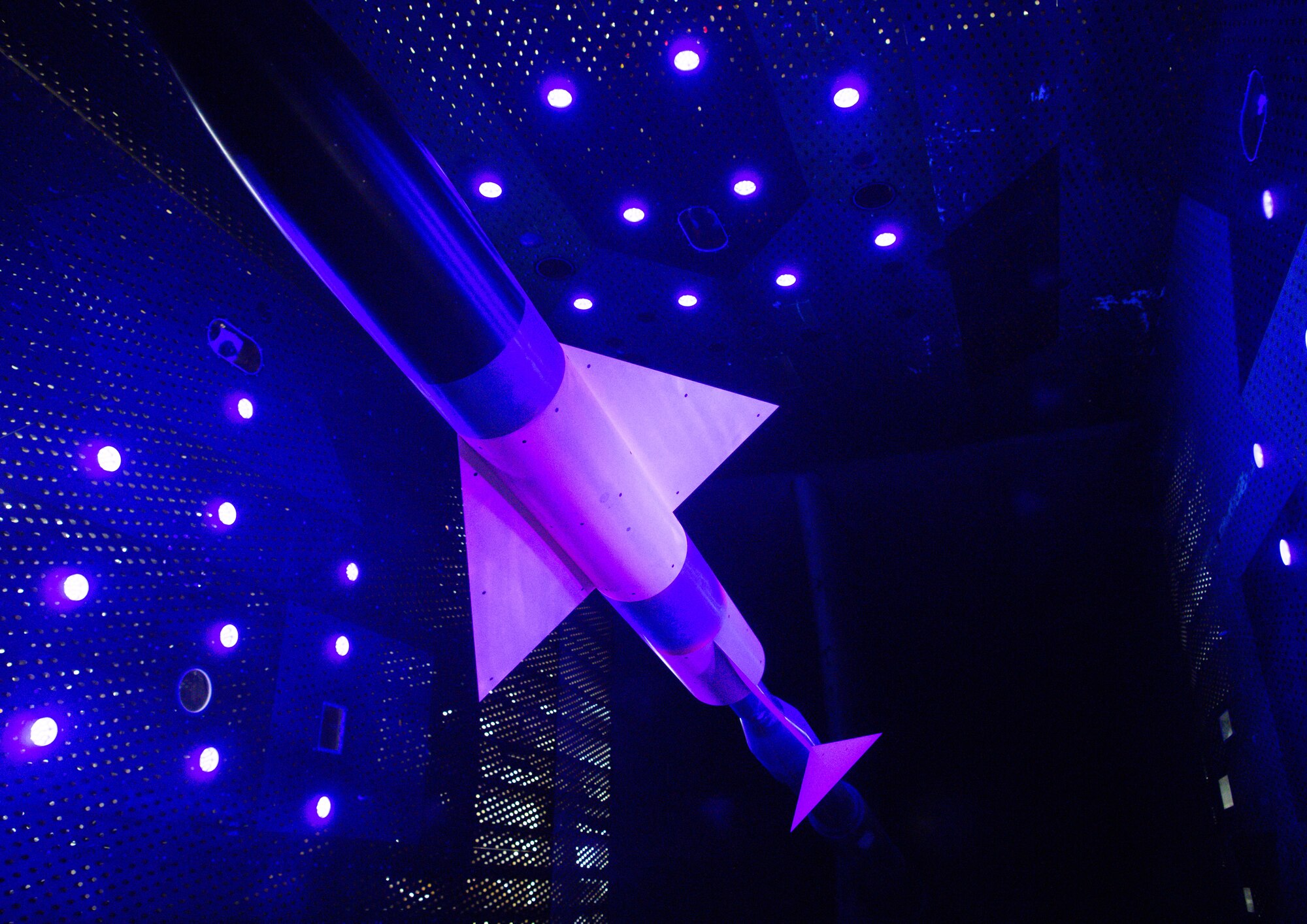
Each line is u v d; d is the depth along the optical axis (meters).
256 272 3.54
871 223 4.23
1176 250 4.17
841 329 5.07
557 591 3.30
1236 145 3.23
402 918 3.77
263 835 3.10
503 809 4.77
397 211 1.93
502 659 3.14
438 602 4.46
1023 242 4.32
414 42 3.13
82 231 2.82
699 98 3.49
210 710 2.99
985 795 5.64
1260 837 3.88
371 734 3.77
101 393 2.82
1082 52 3.33
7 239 2.59
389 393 4.38
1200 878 5.02
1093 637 5.73
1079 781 5.50
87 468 2.73
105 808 2.57
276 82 1.70
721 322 5.00
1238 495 3.83
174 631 2.92
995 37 3.28
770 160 3.81
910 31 3.26
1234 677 4.07
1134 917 5.12
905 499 6.35
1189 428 4.46
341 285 2.06
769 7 3.15
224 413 3.30
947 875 5.53
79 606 2.62
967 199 4.05
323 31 1.86
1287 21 2.66
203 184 3.22
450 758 4.35
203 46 1.63
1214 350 3.92
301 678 3.44
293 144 1.76
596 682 6.35
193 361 3.19
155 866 2.69
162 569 2.92
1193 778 5.18
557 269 4.48
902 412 5.96
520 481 2.80
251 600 3.27
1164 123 3.60
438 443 4.77
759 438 6.35
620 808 6.18
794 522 6.60
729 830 6.02
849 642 6.02
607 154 3.72
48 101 2.70
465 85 3.32
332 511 3.79
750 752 6.20
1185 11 3.13
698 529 6.73
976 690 5.88
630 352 5.28
